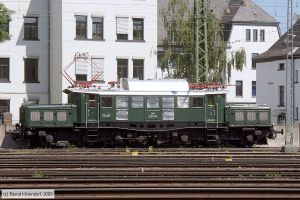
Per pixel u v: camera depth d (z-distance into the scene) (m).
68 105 42.41
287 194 19.23
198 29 49.94
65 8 60.94
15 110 63.19
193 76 51.28
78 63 61.06
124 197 18.69
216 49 59.91
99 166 26.84
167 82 43.44
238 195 19.05
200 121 43.19
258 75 81.56
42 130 42.06
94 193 19.17
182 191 19.30
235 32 90.44
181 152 35.91
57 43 62.19
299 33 77.44
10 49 63.06
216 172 23.95
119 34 62.53
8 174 23.61
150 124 42.78
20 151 36.53
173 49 61.06
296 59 74.00
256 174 23.64
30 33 63.78
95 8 61.88
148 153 35.09
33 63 63.88
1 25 54.00
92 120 42.25
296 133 48.88
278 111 76.81
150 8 63.25
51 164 27.58
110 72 62.09
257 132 43.91
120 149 39.34
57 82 62.03
